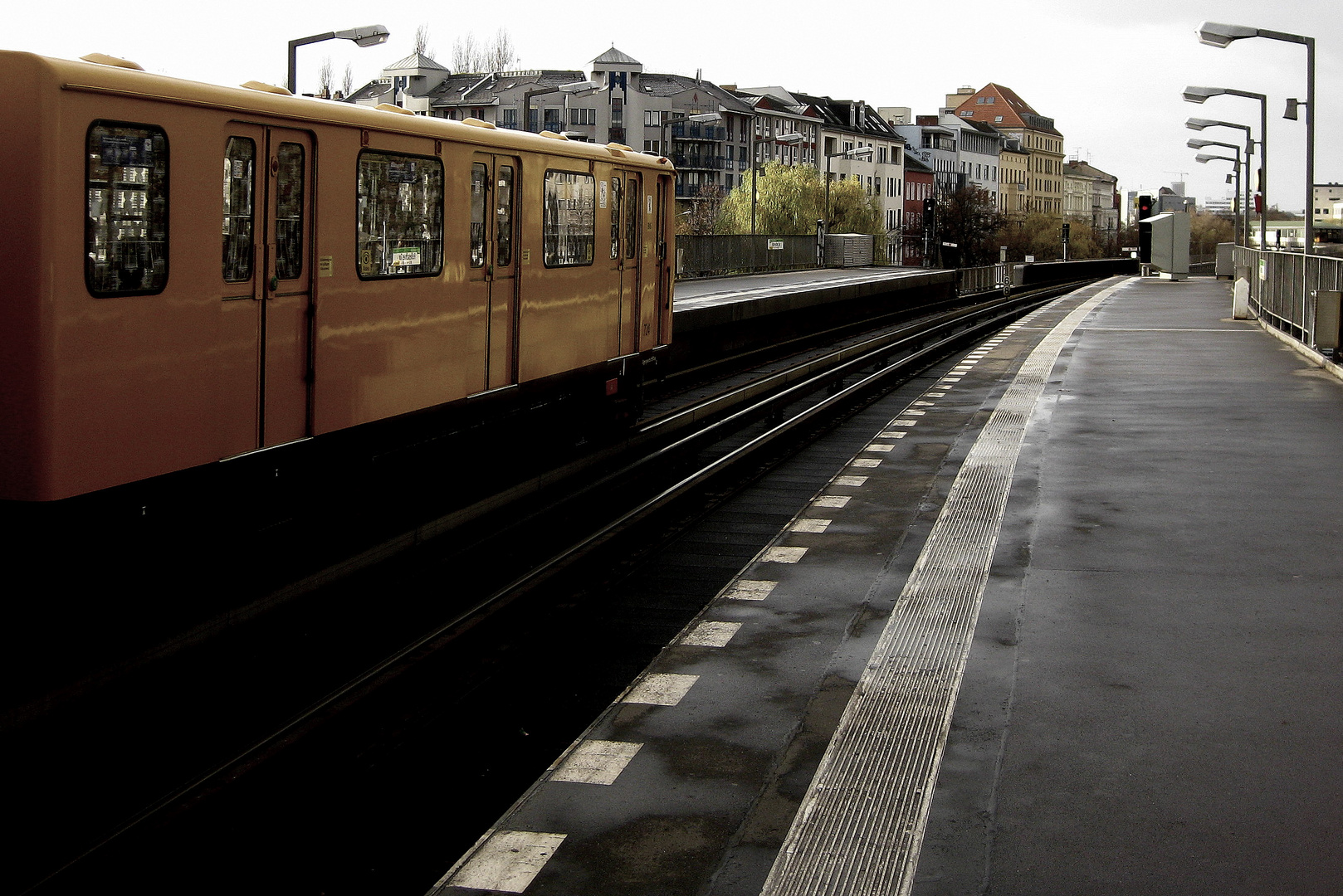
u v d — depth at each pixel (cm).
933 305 4666
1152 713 634
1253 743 594
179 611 791
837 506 1146
